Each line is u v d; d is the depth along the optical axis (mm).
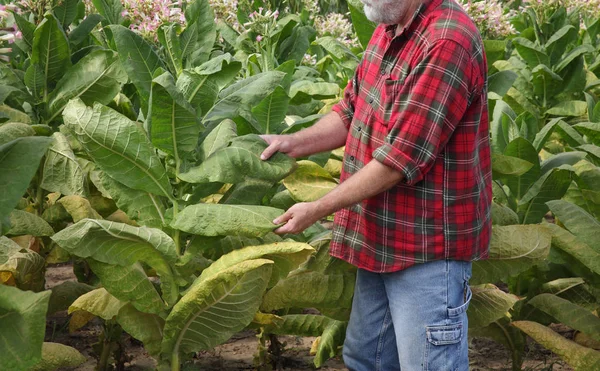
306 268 2920
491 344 3928
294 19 4586
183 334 2658
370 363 2826
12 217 2836
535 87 5395
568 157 3404
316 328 3256
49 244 3336
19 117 3111
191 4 2988
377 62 2543
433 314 2463
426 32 2309
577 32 5555
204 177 2447
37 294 2021
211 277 2365
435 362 2492
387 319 2738
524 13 6762
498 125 3490
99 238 2404
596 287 3318
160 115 2426
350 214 2602
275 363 3475
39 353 2010
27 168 2062
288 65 3381
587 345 3395
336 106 2830
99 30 4371
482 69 2338
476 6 4867
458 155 2379
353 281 2979
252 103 2777
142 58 2623
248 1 4805
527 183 3303
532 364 3631
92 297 2664
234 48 4941
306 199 2879
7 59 2543
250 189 2746
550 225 3197
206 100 2633
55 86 3359
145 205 2625
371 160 2404
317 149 2770
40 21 3471
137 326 2668
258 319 2949
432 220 2414
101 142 2457
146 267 2967
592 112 3994
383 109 2438
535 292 3402
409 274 2479
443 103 2252
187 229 2416
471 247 2461
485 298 3062
